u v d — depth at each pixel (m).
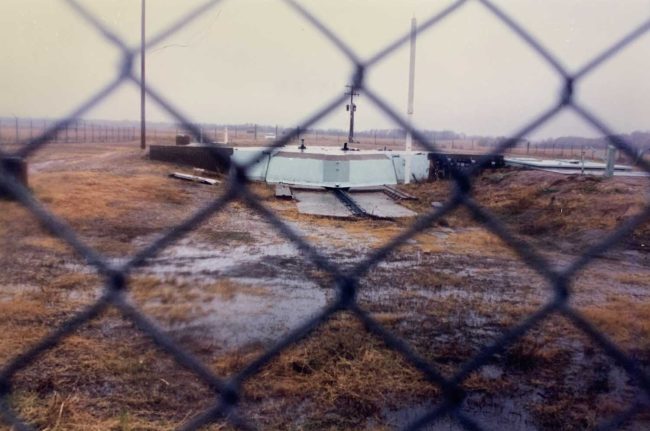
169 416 6.36
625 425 6.52
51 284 9.76
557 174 21.09
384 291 11.17
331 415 6.59
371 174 23.80
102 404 6.48
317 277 12.10
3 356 7.04
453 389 6.88
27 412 6.09
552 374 7.75
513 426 6.52
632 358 8.05
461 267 12.95
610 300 10.88
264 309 10.03
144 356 7.65
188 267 12.23
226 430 6.22
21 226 11.17
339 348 8.02
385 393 7.04
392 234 15.84
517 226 15.49
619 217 16.02
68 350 7.48
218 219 16.09
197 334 8.66
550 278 4.74
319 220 18.19
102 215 14.22
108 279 4.91
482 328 9.44
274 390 6.98
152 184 16.25
